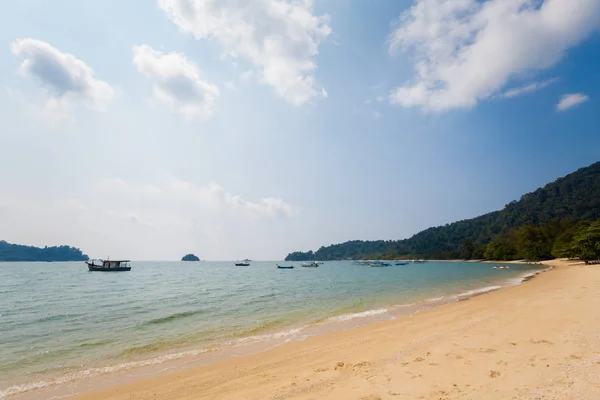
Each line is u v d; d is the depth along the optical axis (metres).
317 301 30.80
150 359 13.52
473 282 47.53
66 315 24.88
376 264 170.00
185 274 100.62
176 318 22.70
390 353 11.02
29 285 57.16
